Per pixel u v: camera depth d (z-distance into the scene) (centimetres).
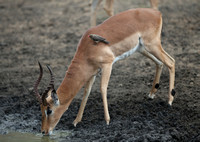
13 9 3975
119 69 2230
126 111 1702
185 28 2772
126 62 2322
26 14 3694
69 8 3706
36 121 1709
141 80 2044
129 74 2142
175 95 1814
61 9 3709
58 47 2700
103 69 1547
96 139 1464
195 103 1717
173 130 1473
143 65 2252
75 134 1541
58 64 2381
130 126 1548
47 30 3111
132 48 1641
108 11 2564
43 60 2473
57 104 1471
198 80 1948
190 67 2114
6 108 1853
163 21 2939
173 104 1727
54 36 2942
